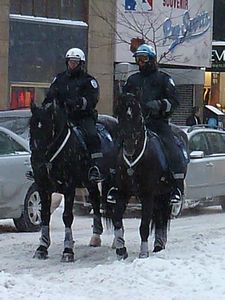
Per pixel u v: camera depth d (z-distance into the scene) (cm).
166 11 3750
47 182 1398
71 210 1391
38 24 3334
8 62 3250
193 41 3931
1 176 1723
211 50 4078
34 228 1814
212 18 4081
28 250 1504
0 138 1759
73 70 1412
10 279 1123
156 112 1366
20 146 1794
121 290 1099
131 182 1328
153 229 1526
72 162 1373
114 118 1567
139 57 1387
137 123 1304
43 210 1421
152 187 1338
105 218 1577
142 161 1315
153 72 1395
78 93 1408
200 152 2162
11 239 1677
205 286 1113
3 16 3222
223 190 2289
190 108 4006
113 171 1430
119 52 3600
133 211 2178
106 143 1494
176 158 1385
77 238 1686
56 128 1359
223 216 2219
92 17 3512
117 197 1368
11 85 3269
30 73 3325
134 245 1566
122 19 3591
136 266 1205
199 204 2294
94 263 1358
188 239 1591
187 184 2147
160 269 1195
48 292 1080
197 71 3875
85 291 1101
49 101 1412
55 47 3397
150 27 3653
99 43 3541
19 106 3294
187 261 1253
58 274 1237
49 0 3384
